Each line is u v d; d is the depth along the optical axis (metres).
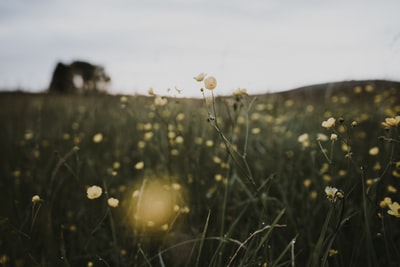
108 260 0.75
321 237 0.56
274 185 0.96
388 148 0.79
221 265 0.69
